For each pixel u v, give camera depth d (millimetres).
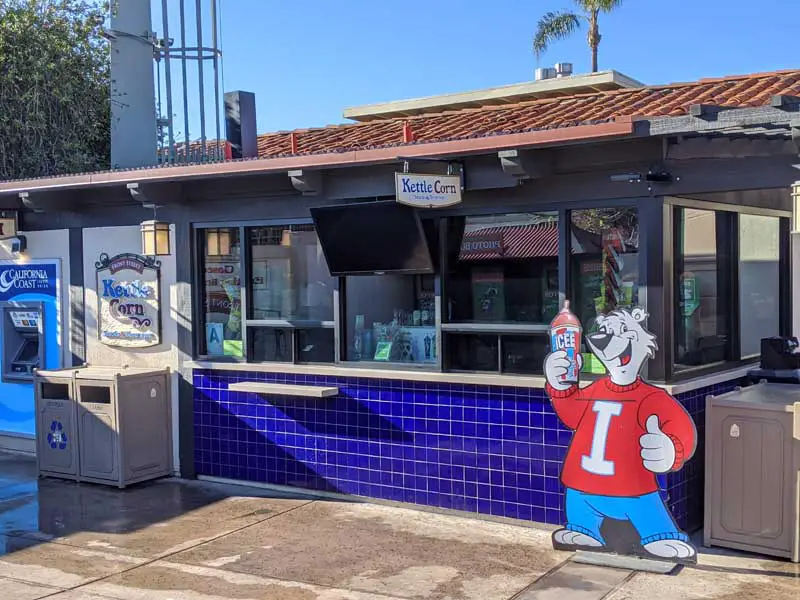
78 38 13320
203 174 7488
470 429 7059
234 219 8367
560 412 6195
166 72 9664
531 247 6812
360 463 7699
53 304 9703
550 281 6730
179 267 8742
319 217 7527
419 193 6289
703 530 6512
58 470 8734
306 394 7652
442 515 7211
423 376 7242
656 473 5836
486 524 6926
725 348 7285
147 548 6504
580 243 6590
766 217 7910
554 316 6703
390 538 6613
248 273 8398
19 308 9953
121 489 8328
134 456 8469
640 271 6277
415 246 7156
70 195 9328
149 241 8406
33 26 12625
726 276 7281
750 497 6062
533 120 8375
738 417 6086
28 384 10039
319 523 7066
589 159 6355
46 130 12719
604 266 6484
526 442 6777
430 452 7285
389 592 5492
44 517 7398
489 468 6973
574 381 6137
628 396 5945
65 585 5734
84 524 7180
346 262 7617
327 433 7883
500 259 6969
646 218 6234
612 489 5965
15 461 9633
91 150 13586
